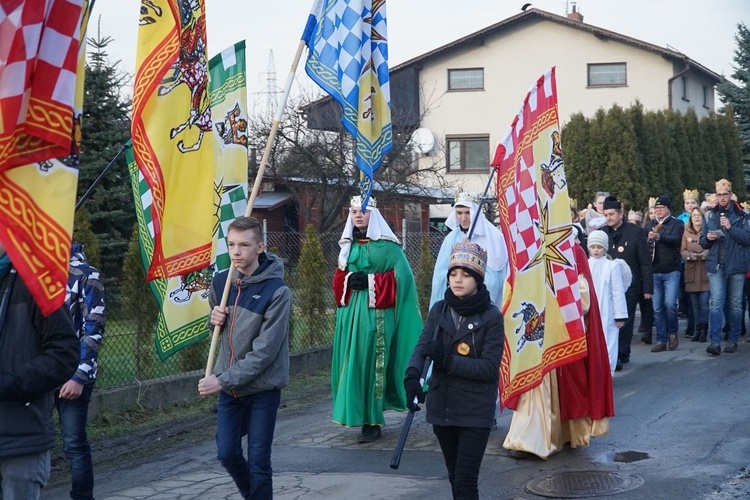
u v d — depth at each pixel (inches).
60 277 148.6
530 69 1437.0
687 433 301.0
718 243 478.0
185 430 335.0
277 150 963.3
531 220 279.1
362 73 260.7
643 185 1145.4
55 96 150.9
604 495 235.6
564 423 288.8
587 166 1142.3
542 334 276.4
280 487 253.8
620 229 479.2
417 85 1451.8
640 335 583.8
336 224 955.3
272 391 200.8
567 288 281.4
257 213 1056.2
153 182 244.7
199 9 251.4
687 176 1289.4
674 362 460.1
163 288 272.7
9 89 148.0
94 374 219.5
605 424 289.0
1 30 148.0
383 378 313.1
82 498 221.3
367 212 321.4
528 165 283.9
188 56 249.4
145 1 241.6
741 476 248.1
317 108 990.4
